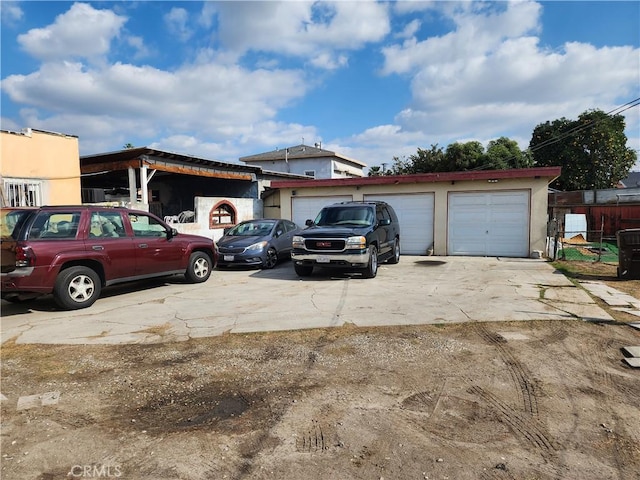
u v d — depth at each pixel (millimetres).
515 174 14023
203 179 21625
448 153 34312
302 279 10492
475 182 14789
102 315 6992
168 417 3613
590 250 15922
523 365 4664
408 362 4770
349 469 2859
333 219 11484
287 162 37000
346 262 9953
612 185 33812
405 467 2873
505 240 14609
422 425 3424
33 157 11258
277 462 2947
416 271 11562
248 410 3717
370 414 3611
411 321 6395
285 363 4789
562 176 34000
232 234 13312
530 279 10047
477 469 2846
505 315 6695
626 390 4059
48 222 7203
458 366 4645
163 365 4785
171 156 15109
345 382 4266
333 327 6133
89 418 3609
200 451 3094
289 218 17641
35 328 6270
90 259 7590
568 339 5539
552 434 3279
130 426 3469
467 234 15023
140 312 7172
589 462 2920
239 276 11203
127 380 4387
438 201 15266
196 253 10047
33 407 3818
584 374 4438
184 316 6879
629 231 9977
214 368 4676
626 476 2773
